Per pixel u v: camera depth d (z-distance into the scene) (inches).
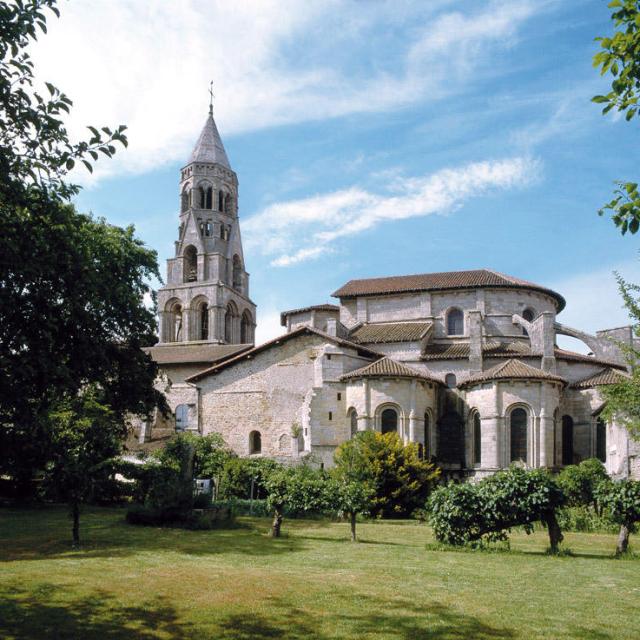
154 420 2134.6
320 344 1749.5
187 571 590.6
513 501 752.3
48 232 469.1
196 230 2839.6
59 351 493.4
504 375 1579.7
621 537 745.0
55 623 420.2
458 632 404.8
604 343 1855.3
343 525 1096.8
